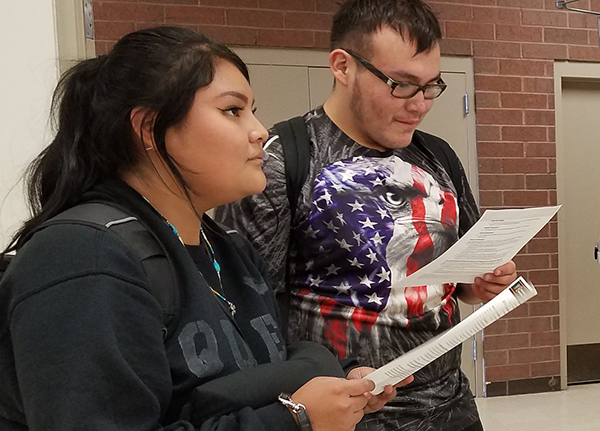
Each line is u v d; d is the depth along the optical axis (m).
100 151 0.70
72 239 0.58
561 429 2.79
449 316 1.15
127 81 0.68
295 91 3.16
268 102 3.13
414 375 1.06
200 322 0.67
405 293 1.07
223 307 0.74
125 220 0.65
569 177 3.54
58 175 0.70
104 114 0.69
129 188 0.70
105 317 0.55
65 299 0.55
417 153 1.20
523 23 3.38
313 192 1.07
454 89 3.33
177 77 0.67
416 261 1.09
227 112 0.71
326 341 1.05
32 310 0.55
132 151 0.70
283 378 0.70
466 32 3.32
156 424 0.57
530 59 3.40
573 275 3.54
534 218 0.89
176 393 0.63
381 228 1.06
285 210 1.07
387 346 1.05
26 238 0.64
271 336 0.81
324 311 1.06
